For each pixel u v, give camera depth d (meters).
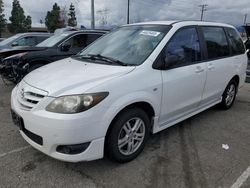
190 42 3.88
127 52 3.55
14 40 10.26
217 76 4.47
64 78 2.95
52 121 2.58
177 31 3.67
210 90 4.41
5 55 7.26
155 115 3.36
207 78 4.19
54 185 2.75
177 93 3.60
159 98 3.32
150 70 3.22
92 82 2.79
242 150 3.59
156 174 2.97
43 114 2.64
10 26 60.16
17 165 3.09
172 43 3.55
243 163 3.24
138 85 3.03
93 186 2.74
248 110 5.36
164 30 3.65
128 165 3.14
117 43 3.87
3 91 6.46
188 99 3.89
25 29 61.59
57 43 7.09
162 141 3.81
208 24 4.38
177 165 3.16
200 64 3.99
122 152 3.07
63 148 2.68
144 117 3.22
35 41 10.66
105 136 2.83
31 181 2.80
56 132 2.58
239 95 6.65
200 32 4.12
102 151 2.81
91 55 3.84
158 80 3.27
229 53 4.86
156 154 3.42
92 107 2.63
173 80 3.47
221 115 5.02
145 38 3.65
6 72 6.36
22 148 3.49
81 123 2.58
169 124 3.72
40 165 3.10
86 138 2.65
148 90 3.14
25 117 2.80
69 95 2.63
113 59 3.47
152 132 3.45
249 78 7.95
